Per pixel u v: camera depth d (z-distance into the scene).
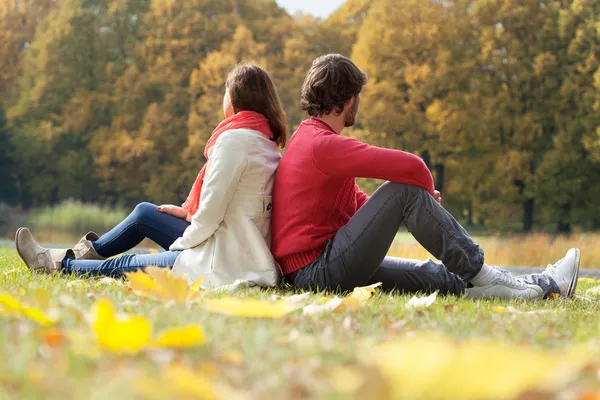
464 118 43.28
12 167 58.19
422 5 44.75
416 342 1.16
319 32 54.75
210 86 49.06
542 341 2.29
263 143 4.55
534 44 44.41
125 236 5.04
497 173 44.31
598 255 20.69
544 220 46.62
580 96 43.19
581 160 43.91
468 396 1.02
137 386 1.18
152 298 2.91
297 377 1.42
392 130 45.75
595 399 1.19
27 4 57.72
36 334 1.84
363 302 3.32
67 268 4.91
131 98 51.47
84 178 55.12
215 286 4.38
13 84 56.38
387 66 45.12
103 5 55.03
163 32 51.84
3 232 35.66
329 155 4.31
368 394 1.05
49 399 1.21
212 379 1.46
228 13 55.09
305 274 4.45
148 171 52.25
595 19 42.88
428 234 4.28
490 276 4.53
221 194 4.36
